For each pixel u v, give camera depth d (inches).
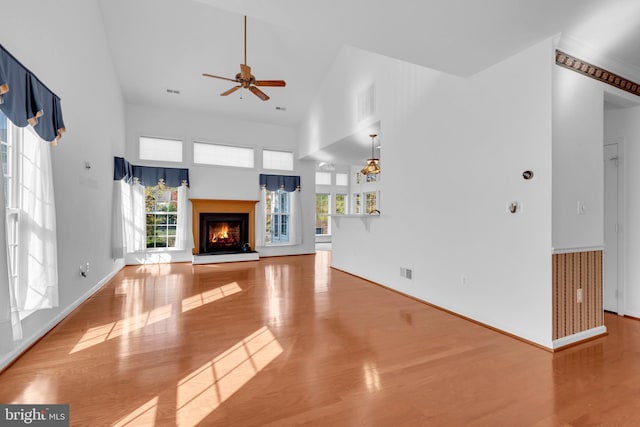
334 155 314.7
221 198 308.0
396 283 183.5
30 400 75.2
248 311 145.5
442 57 118.4
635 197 136.9
